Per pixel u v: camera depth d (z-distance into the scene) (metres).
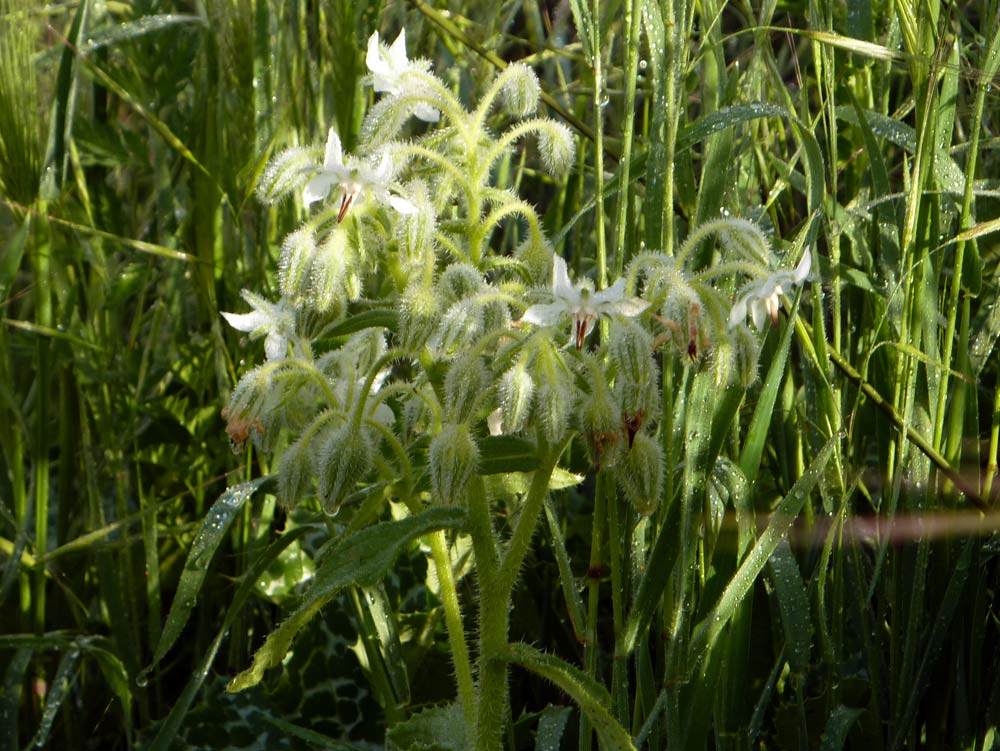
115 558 0.55
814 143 0.42
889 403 0.46
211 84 0.54
